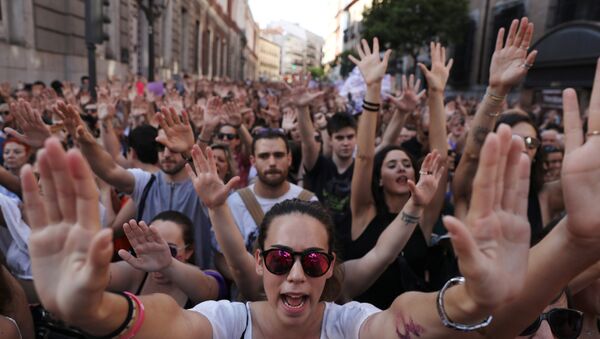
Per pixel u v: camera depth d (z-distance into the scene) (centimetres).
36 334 187
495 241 89
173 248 220
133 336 106
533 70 1722
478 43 2444
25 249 243
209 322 137
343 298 214
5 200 246
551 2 1911
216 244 271
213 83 1698
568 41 1527
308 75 385
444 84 278
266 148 283
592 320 188
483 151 89
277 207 153
